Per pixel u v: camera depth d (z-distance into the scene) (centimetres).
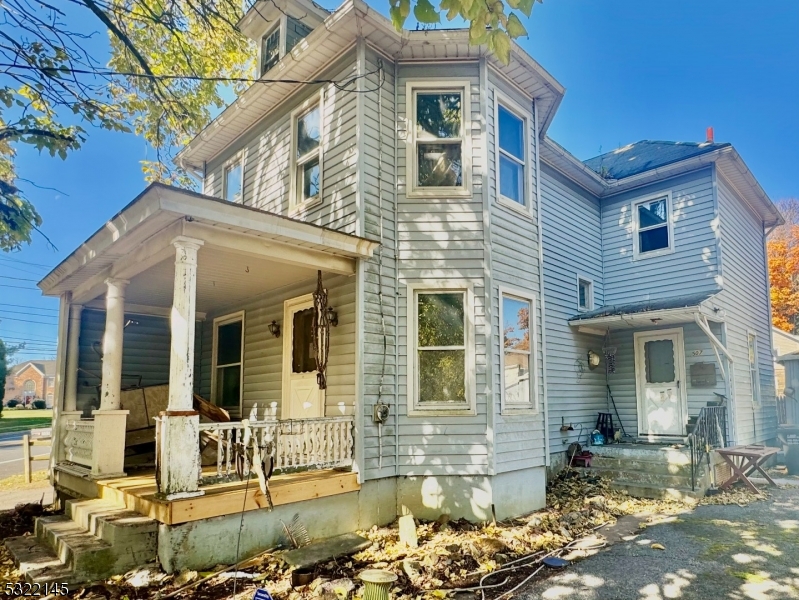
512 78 779
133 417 797
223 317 945
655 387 1034
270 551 513
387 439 649
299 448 562
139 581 437
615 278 1155
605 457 916
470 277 689
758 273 1295
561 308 1009
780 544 566
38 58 591
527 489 709
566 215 1070
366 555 523
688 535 607
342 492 586
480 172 709
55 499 750
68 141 696
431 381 679
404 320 683
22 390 6688
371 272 658
